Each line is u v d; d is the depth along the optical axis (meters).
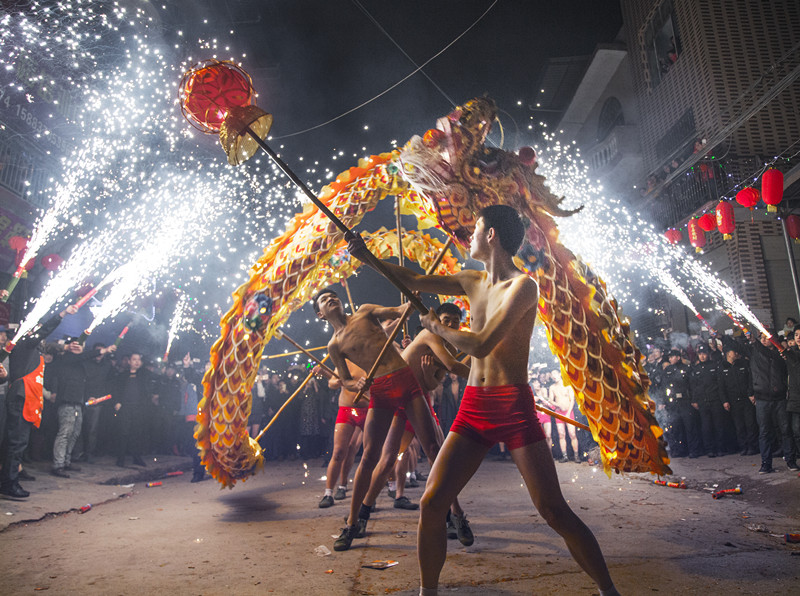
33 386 5.61
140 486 7.46
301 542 3.91
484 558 3.35
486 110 3.25
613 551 3.42
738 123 11.34
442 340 4.43
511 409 2.31
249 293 4.86
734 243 12.42
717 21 13.82
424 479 7.96
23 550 3.80
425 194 3.39
